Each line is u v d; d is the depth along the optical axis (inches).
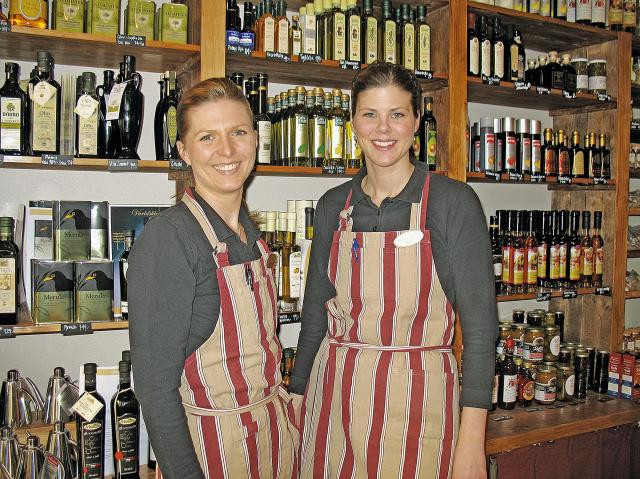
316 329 68.9
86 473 73.9
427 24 94.7
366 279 60.7
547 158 108.3
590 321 118.3
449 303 60.2
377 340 60.5
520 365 104.7
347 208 63.9
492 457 89.5
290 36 86.5
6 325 69.6
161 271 48.6
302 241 87.2
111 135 76.7
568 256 112.0
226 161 53.1
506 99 112.8
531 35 112.3
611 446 101.5
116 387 78.0
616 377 109.3
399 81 57.2
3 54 78.6
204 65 76.3
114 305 76.0
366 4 90.7
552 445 95.1
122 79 76.2
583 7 109.3
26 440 71.6
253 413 55.4
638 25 118.3
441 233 58.7
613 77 114.0
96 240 79.8
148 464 79.0
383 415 58.9
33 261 72.7
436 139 96.1
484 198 120.0
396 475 58.8
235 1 81.7
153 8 76.9
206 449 53.2
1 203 82.0
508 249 106.9
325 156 88.4
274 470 57.6
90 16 73.7
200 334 52.3
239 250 55.9
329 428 62.1
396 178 61.3
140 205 86.7
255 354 55.5
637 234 129.2
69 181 85.9
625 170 113.8
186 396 53.7
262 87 85.4
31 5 70.4
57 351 86.7
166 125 79.0
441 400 59.0
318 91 88.4
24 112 71.5
